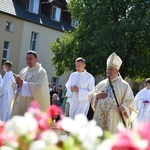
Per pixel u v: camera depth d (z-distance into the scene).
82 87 8.62
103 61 27.22
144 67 27.88
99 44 26.69
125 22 26.48
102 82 6.38
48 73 34.47
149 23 26.70
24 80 7.12
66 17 37.34
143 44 28.17
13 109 7.08
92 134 1.88
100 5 28.53
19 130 1.92
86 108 8.65
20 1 32.56
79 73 8.70
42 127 2.07
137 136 1.84
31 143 1.88
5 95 11.16
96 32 27.50
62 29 35.31
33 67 7.12
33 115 2.17
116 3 28.00
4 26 29.75
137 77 30.12
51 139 1.86
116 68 6.10
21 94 6.89
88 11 28.67
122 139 1.80
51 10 34.88
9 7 30.50
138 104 11.02
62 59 30.41
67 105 8.85
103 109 6.07
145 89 11.11
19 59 31.41
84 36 29.39
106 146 1.81
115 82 6.12
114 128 5.98
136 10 27.25
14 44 30.80
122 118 5.97
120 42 26.30
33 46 32.78
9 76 11.17
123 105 5.95
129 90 6.10
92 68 28.31
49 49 34.19
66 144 1.88
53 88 21.78
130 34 27.03
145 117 10.84
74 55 29.64
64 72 31.23
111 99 6.05
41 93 6.94
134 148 1.76
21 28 31.20
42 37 33.34
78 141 1.88
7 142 1.92
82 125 1.96
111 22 28.56
